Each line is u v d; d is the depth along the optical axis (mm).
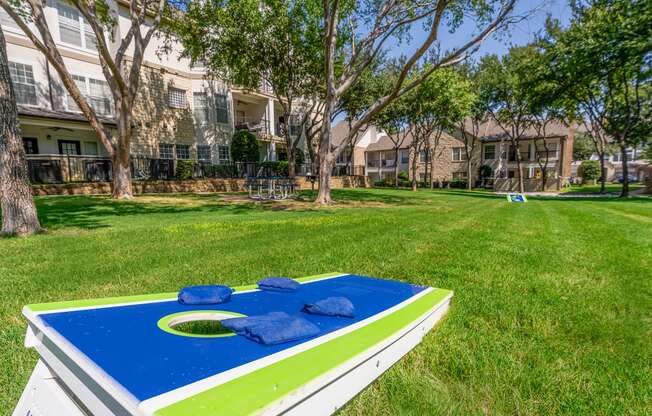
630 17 15164
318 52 14547
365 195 17859
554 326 2182
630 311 2422
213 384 883
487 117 29844
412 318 1731
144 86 18031
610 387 1565
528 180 31922
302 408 963
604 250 4504
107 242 5035
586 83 18125
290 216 8492
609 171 47000
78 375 977
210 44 14414
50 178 14070
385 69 22609
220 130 21844
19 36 14156
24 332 2127
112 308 1469
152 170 17094
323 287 2197
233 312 1567
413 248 4582
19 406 1242
